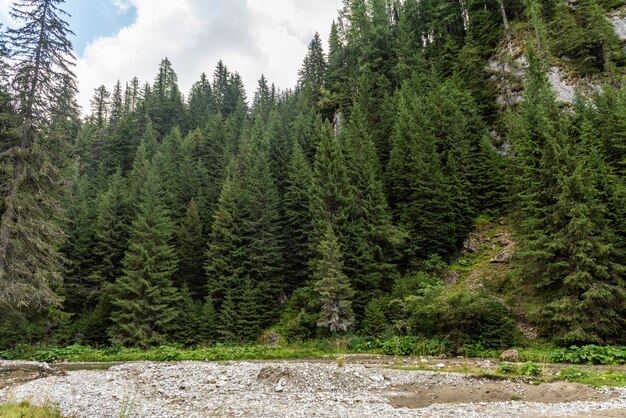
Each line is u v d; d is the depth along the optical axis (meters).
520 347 20.52
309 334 28.73
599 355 17.11
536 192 22.95
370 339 25.30
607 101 31.30
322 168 35.25
